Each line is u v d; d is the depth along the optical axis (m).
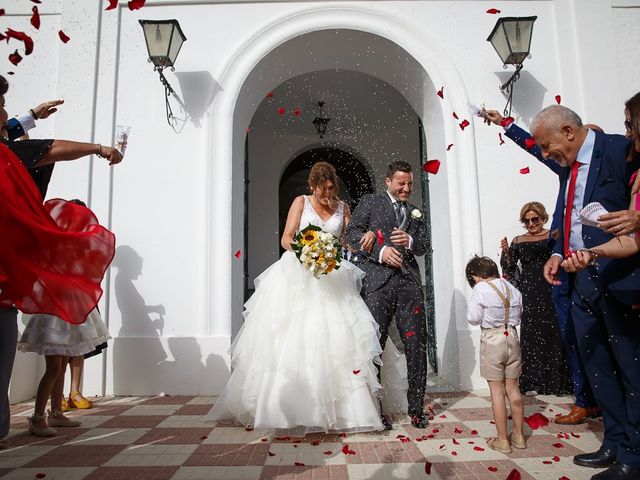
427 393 4.00
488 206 4.38
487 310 2.57
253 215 7.82
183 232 4.27
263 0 4.61
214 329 4.15
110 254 2.00
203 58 4.53
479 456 2.37
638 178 1.91
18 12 4.49
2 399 1.82
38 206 1.88
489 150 4.45
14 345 1.84
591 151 2.22
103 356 4.04
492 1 4.66
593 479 1.99
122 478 2.11
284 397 2.69
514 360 2.53
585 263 1.88
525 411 3.31
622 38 4.64
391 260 3.03
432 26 4.63
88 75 4.41
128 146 4.36
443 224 4.55
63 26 4.47
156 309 4.17
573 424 2.95
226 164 4.37
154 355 4.07
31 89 4.42
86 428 2.97
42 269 1.79
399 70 4.96
